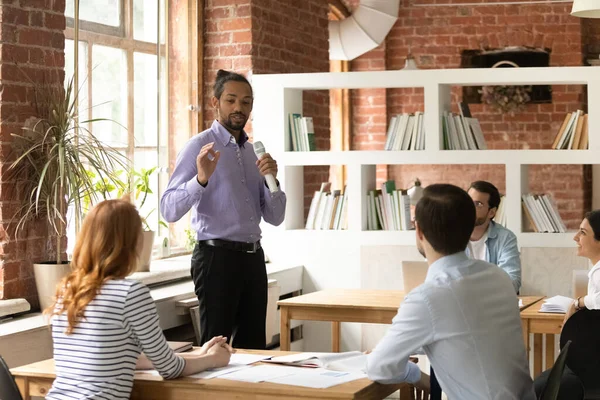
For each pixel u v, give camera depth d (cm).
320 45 890
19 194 488
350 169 696
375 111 1156
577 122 671
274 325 640
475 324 300
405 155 687
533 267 661
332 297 543
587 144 668
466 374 299
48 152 491
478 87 1130
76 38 580
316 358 352
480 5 1123
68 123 503
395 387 330
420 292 304
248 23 727
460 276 306
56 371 317
